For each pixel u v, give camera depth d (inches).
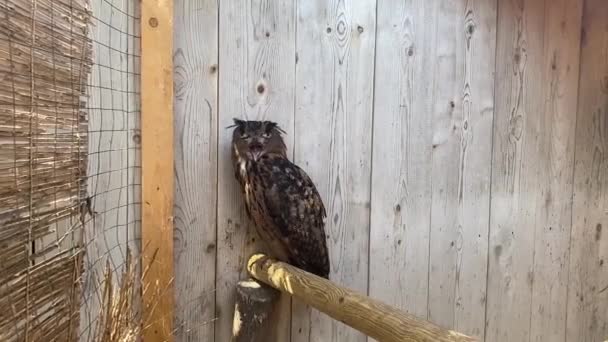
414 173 71.2
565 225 88.0
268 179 55.6
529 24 78.7
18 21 32.7
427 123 71.5
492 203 78.8
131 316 42.9
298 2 60.9
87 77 43.1
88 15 42.9
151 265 51.3
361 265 68.4
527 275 84.5
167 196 52.6
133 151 51.0
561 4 81.5
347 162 66.0
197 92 55.4
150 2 50.3
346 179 66.1
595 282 94.2
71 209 40.3
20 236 33.1
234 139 55.9
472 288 78.7
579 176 88.4
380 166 68.5
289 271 55.8
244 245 60.7
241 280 60.8
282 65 60.4
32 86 34.1
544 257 86.1
